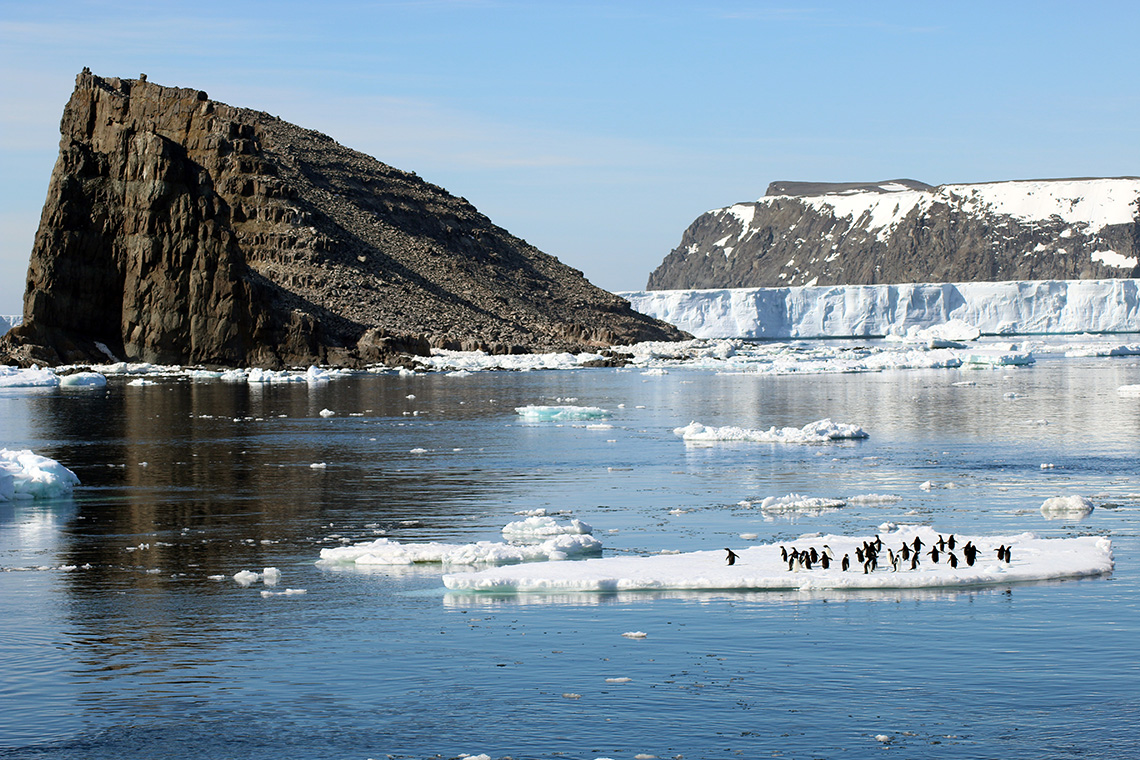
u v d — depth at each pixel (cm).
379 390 13712
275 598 3700
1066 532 4703
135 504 5484
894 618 3397
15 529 4869
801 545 4338
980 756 2473
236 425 9350
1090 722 2639
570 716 2697
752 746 2530
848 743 2545
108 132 18962
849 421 9588
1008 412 10269
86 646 3216
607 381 15700
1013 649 3112
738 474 6488
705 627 3331
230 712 2741
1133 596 3606
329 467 6806
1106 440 8025
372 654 3128
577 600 3647
